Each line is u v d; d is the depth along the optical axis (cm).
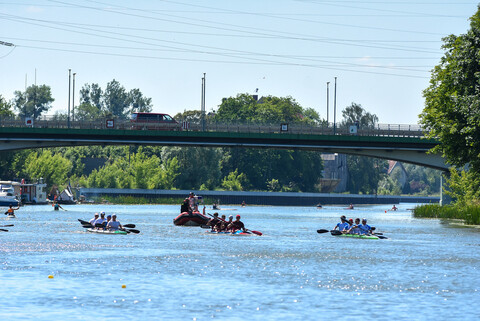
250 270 7262
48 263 7588
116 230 11962
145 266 7450
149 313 5047
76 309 5147
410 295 5841
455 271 7344
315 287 6200
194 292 5869
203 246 9800
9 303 5322
